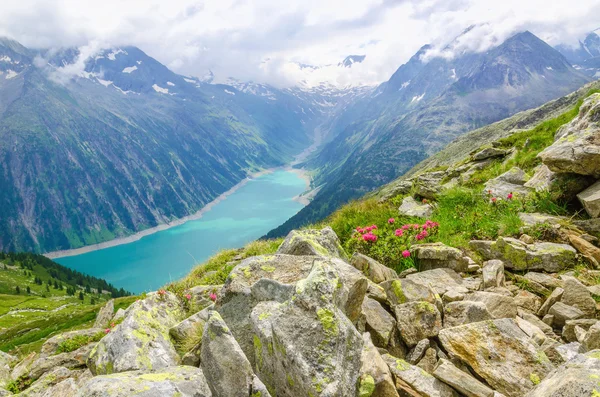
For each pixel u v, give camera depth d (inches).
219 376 188.9
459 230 475.8
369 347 212.1
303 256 289.3
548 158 466.3
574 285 280.1
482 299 276.2
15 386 357.1
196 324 284.4
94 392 158.4
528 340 208.1
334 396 155.6
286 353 175.3
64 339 459.5
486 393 184.1
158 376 174.1
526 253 353.1
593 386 134.6
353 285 239.8
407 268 385.7
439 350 235.3
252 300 252.1
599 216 400.8
